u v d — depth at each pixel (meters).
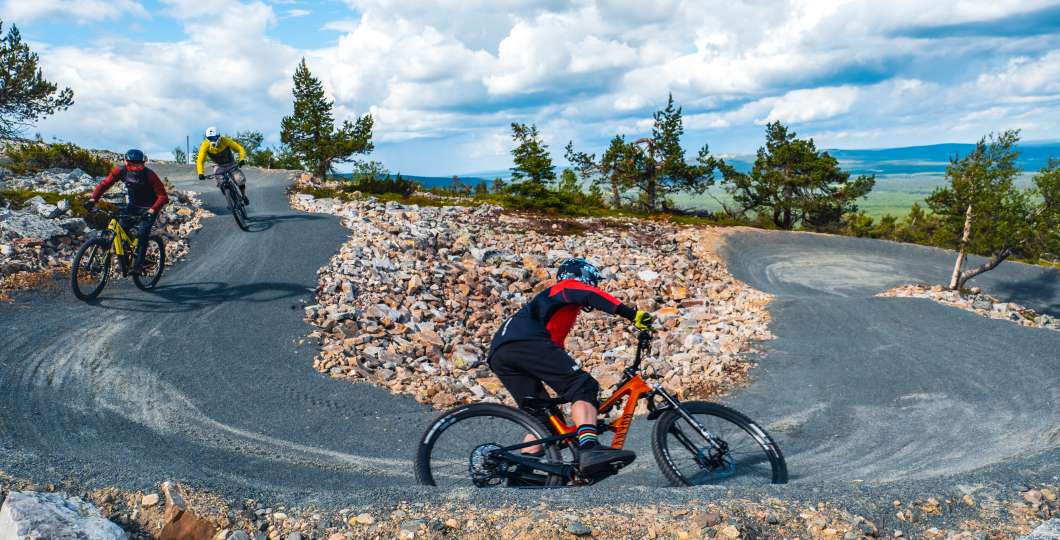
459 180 51.59
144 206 10.15
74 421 5.79
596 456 3.72
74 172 20.12
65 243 12.00
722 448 4.00
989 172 28.45
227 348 8.48
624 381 4.16
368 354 9.14
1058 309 30.05
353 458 5.75
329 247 14.51
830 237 39.31
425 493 3.59
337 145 44.34
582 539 3.07
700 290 21.70
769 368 9.91
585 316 14.66
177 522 3.13
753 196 48.75
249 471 5.17
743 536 3.07
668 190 47.16
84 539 2.71
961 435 6.48
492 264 17.30
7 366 6.94
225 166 15.21
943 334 11.05
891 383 8.62
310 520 3.29
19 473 3.27
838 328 12.16
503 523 3.23
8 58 22.28
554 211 32.72
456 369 9.65
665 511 3.33
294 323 9.78
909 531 3.18
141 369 7.46
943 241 44.50
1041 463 3.96
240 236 15.02
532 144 32.47
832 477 5.30
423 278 13.90
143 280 10.96
